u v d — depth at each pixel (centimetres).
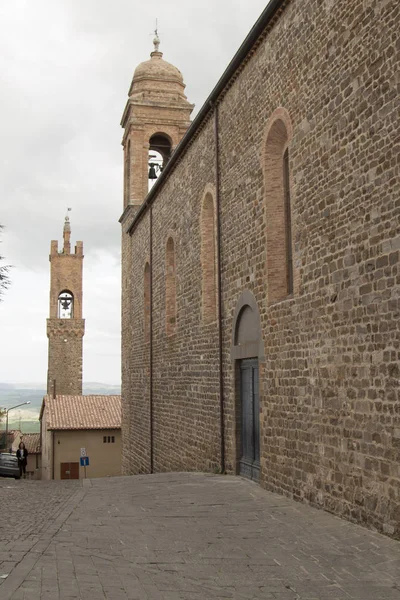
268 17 1306
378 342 906
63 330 6456
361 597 649
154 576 700
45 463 4759
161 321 2416
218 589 666
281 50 1280
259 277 1391
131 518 1062
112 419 4475
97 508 1187
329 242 1056
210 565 759
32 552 763
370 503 911
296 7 1209
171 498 1279
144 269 2783
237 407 1548
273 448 1281
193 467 1902
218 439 1670
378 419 900
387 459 873
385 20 906
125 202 3391
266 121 1360
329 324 1051
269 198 1355
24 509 1234
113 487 1561
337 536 884
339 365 1015
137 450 2802
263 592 661
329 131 1065
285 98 1255
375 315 916
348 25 1011
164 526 985
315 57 1123
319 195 1095
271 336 1305
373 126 932
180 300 2112
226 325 1617
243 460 1513
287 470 1209
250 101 1462
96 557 766
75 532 927
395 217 873
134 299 3025
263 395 1341
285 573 729
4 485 1930
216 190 1689
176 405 2139
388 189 891
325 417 1059
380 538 852
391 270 879
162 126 3300
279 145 1362
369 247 937
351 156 992
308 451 1120
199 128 1883
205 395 1798
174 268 2286
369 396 926
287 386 1216
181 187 2131
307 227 1138
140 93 3322
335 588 676
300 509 1081
